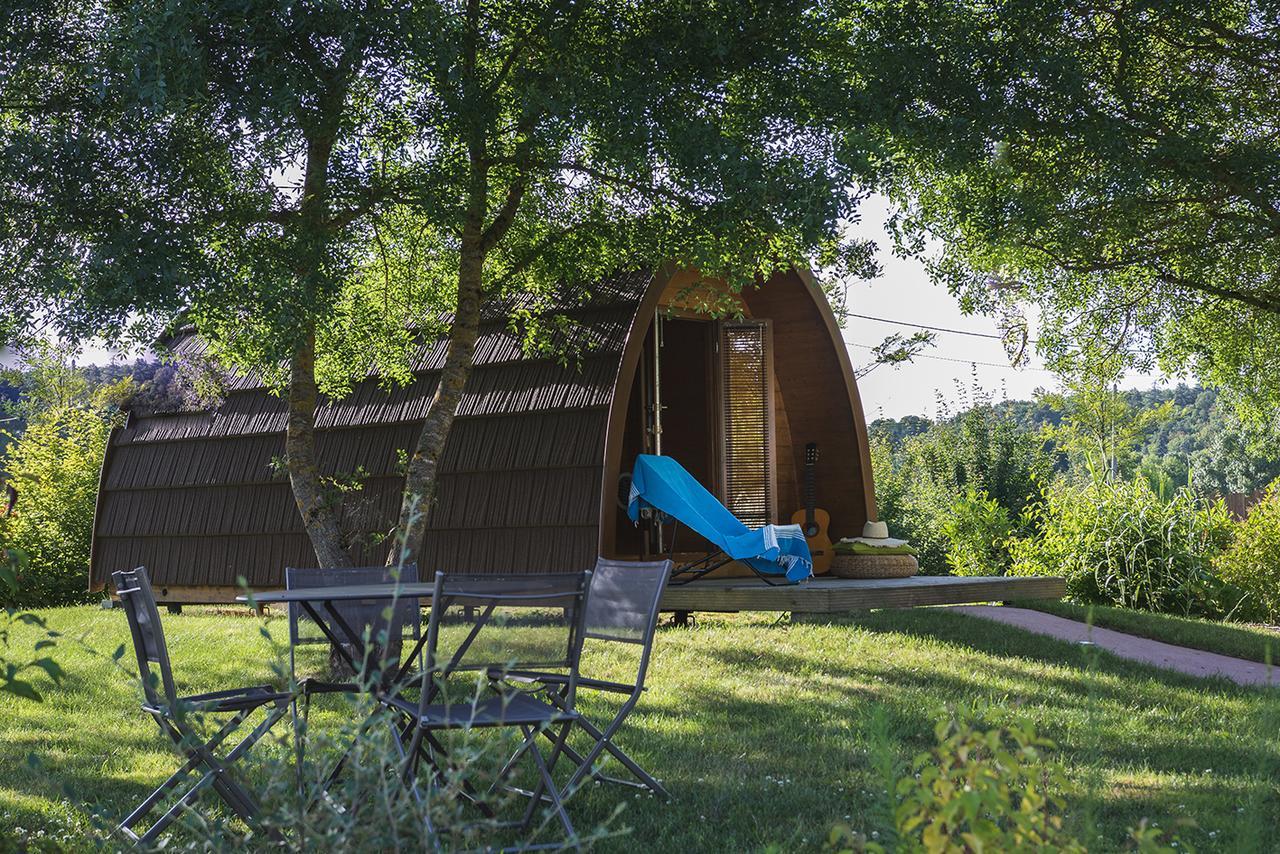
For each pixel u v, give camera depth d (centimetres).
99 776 562
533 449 1243
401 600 579
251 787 396
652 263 993
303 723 327
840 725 674
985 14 1104
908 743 627
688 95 883
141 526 1570
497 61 949
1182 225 1322
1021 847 233
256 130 789
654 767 573
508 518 1235
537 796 439
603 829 306
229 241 839
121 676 874
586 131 918
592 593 541
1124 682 846
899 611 1125
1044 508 1998
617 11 899
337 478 1333
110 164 794
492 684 445
